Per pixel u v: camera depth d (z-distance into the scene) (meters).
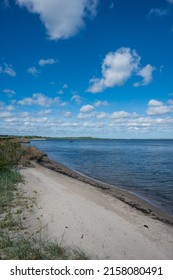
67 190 11.94
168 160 37.94
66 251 5.73
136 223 8.52
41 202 9.40
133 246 6.50
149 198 13.98
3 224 7.09
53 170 20.41
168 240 7.38
